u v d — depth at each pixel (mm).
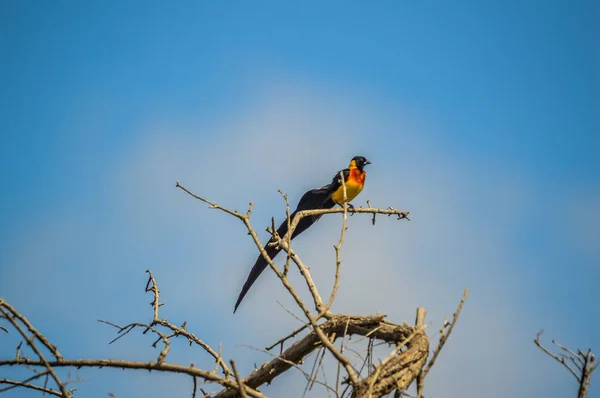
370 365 9211
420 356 9062
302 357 10875
